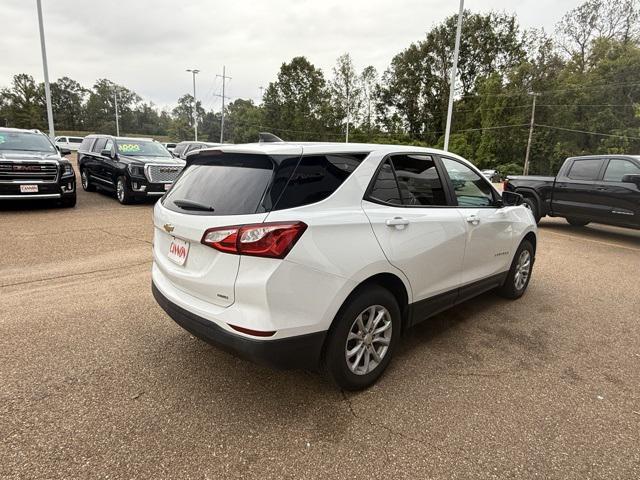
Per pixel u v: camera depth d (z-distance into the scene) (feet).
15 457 6.95
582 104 136.46
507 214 13.76
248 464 6.98
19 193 29.58
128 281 16.33
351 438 7.71
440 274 10.82
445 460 7.20
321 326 7.98
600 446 7.66
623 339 12.39
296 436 7.73
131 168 35.63
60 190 31.48
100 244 22.18
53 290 15.12
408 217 9.64
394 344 9.84
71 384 9.20
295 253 7.41
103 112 371.97
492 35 181.47
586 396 9.31
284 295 7.39
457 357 11.02
